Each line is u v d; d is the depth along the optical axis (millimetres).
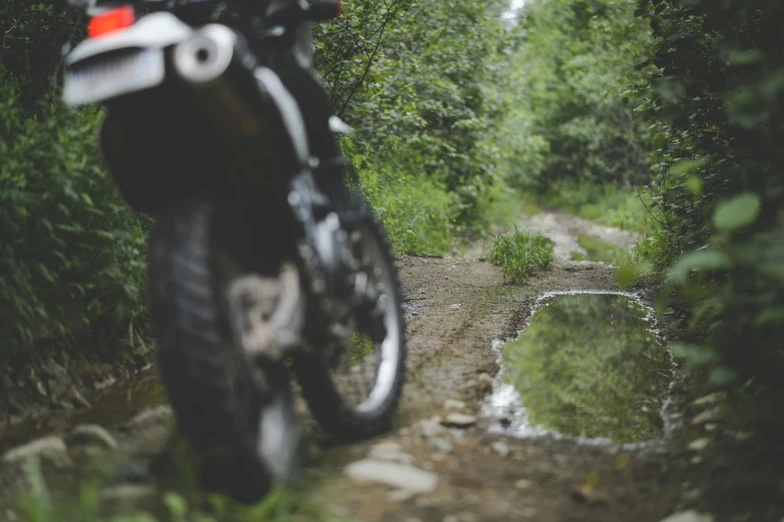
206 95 2365
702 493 2604
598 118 24984
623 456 2957
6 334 3510
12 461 2756
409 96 11898
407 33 11414
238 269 2592
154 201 2768
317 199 2691
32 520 2225
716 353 3266
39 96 4797
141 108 2459
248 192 2639
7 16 5250
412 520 2346
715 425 3229
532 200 28406
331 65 8797
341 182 3133
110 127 2553
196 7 2701
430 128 14406
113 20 2451
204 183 2629
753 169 3686
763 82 3229
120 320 4141
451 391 3783
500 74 15406
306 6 2926
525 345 4828
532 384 4012
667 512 2508
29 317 3594
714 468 2779
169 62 2375
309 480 2607
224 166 2590
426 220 11180
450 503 2506
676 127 4988
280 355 2477
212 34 2326
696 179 3842
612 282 7250
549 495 2633
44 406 3604
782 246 2803
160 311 2318
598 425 3393
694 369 4051
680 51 4648
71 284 3932
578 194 25422
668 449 3064
